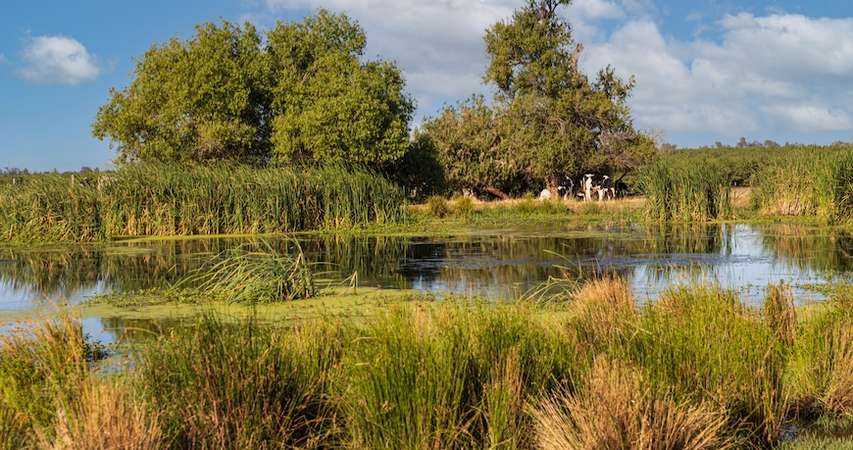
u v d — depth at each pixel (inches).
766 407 227.8
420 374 203.0
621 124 1727.4
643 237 879.7
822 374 255.9
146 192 962.7
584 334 282.7
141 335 360.5
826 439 223.5
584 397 210.8
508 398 206.2
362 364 206.2
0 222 894.4
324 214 1063.6
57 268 647.1
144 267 645.3
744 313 280.8
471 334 233.1
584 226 1083.9
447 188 1827.0
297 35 1545.3
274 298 452.8
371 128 1395.2
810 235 859.4
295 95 1462.8
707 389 229.6
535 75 1774.1
